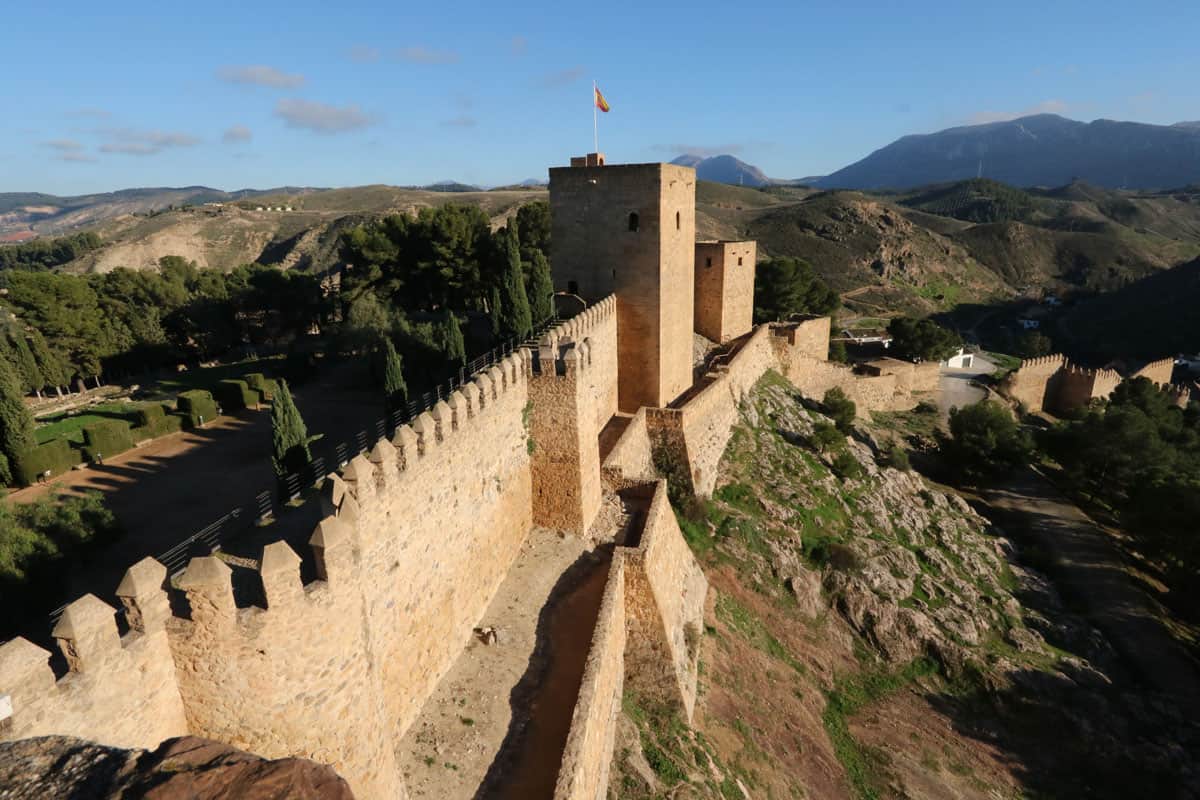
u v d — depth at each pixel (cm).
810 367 6316
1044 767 2838
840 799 2405
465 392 2098
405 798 1480
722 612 2997
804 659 3045
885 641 3284
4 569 1911
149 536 2612
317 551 1185
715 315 5534
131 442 3747
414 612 1764
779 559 3438
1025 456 5491
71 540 2270
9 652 895
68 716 961
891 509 4416
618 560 2348
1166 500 4300
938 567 3956
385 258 5834
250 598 1591
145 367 6391
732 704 2555
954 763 2753
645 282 3869
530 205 6203
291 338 7581
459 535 2044
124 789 612
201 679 1135
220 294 7469
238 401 4538
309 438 3788
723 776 2133
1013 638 3522
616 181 3794
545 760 1666
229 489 3131
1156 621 3903
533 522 2714
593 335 3391
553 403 2594
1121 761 2866
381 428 3453
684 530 3366
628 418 3838
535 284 3972
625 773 1958
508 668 2000
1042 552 4578
